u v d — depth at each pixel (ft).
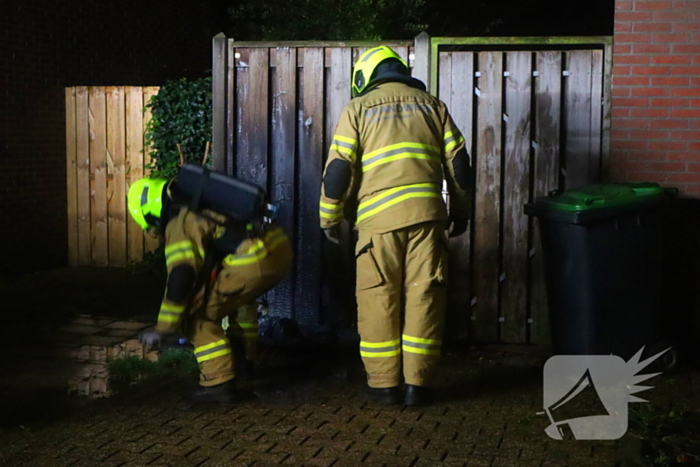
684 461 12.77
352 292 20.16
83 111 29.94
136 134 29.55
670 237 19.07
